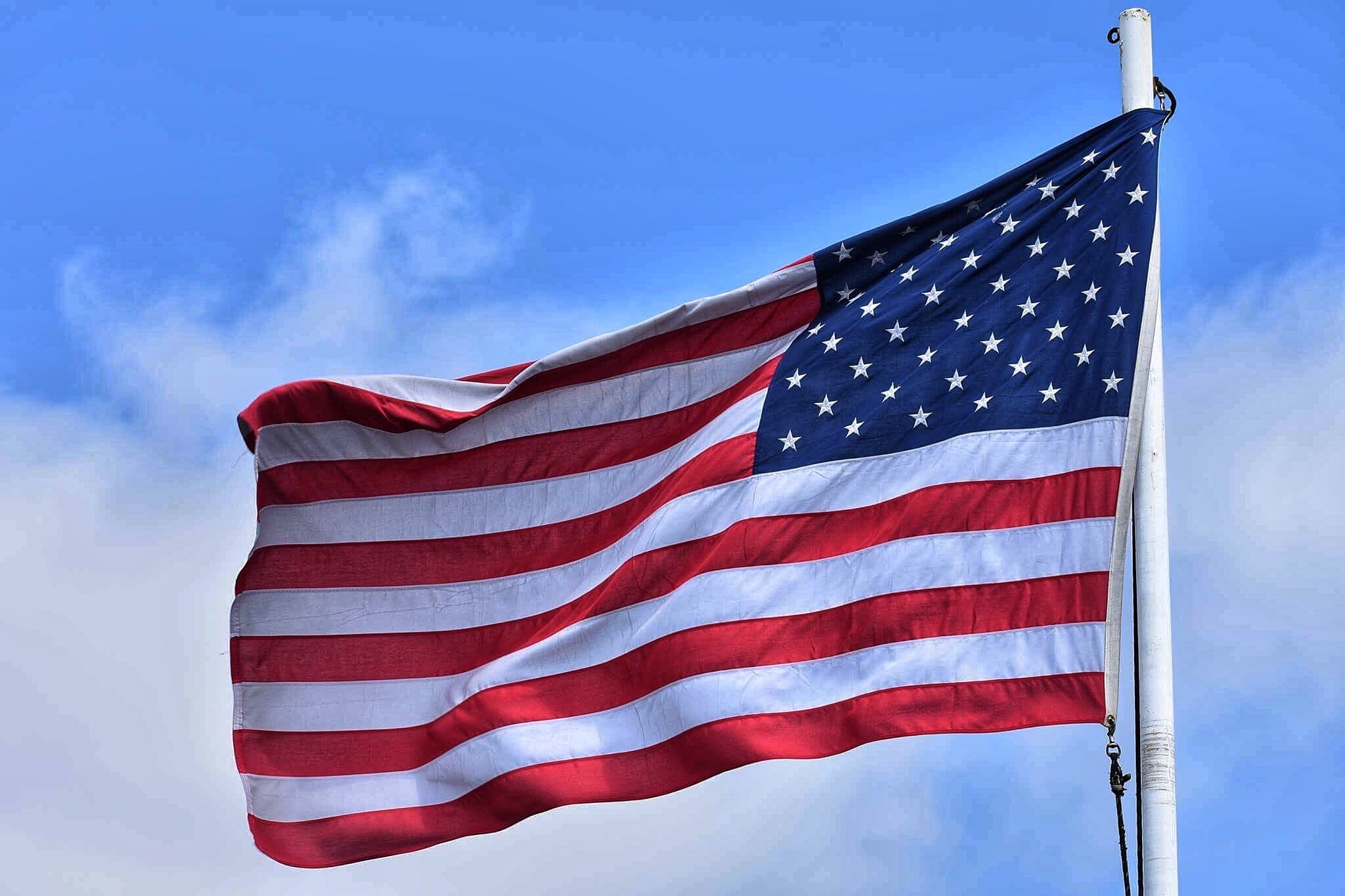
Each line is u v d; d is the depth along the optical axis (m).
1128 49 20.03
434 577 21.75
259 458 22.12
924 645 18.55
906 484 19.30
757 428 20.06
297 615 21.89
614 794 19.70
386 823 21.20
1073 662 18.08
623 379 21.36
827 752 18.59
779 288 20.67
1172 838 16.94
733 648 19.23
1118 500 18.50
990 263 19.86
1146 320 19.09
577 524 21.33
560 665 20.45
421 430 22.02
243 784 21.55
